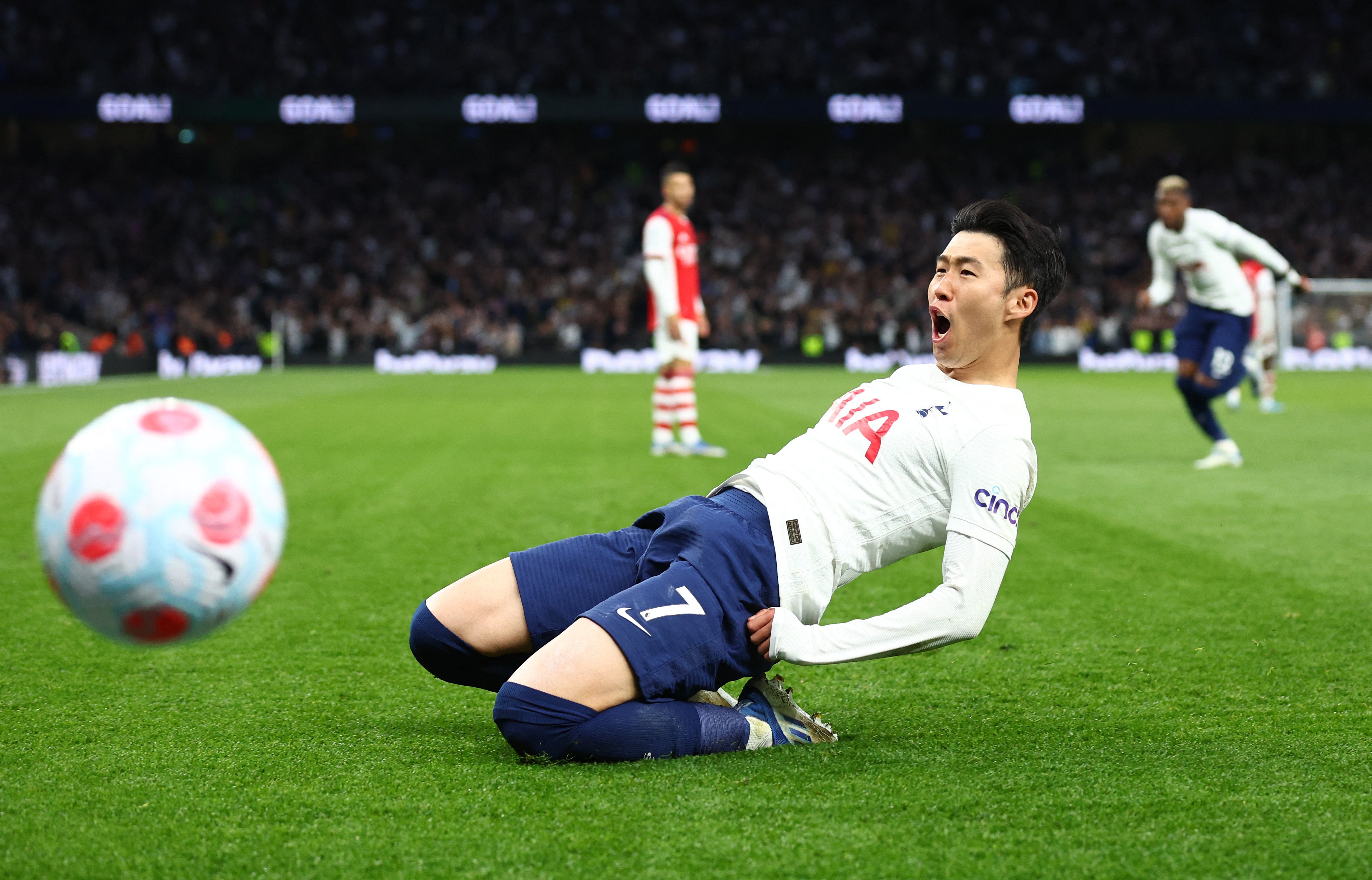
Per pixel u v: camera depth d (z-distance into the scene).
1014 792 2.32
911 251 33.09
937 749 2.62
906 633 2.44
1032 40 33.66
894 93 32.66
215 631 2.19
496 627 2.68
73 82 31.09
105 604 2.06
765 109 31.55
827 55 33.69
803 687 3.19
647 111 31.39
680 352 9.21
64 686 3.15
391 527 5.96
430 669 2.77
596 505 6.69
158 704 2.99
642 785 2.34
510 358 29.78
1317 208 33.81
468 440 10.62
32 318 26.03
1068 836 2.10
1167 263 8.37
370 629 3.86
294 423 12.52
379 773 2.44
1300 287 8.16
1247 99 32.28
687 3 34.50
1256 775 2.44
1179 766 2.50
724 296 31.19
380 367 29.53
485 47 32.78
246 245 32.41
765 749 2.61
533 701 2.42
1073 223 33.69
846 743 2.67
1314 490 7.23
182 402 2.22
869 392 2.72
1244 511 6.39
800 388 19.77
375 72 31.98
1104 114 32.00
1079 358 29.28
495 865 1.98
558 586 2.69
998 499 2.48
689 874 1.94
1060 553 5.22
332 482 7.69
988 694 3.12
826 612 4.17
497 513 6.40
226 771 2.46
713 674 2.52
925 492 2.58
